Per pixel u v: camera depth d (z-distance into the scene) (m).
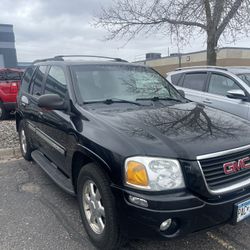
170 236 2.58
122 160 2.66
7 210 3.92
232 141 2.88
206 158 2.65
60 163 3.98
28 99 5.23
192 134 2.91
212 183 2.66
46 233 3.41
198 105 4.03
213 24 10.28
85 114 3.39
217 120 3.35
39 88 4.84
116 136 2.85
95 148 2.92
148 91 4.18
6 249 3.13
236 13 10.20
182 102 4.15
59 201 4.16
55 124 3.92
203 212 2.58
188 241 3.20
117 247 2.89
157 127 3.01
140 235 2.60
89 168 3.01
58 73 4.25
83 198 3.25
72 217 3.74
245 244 3.16
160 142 2.73
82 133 3.18
